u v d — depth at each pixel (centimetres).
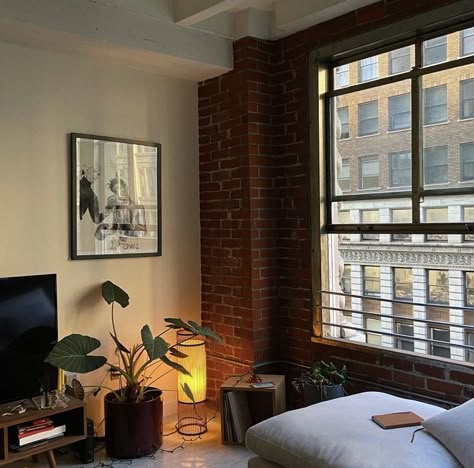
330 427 230
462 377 281
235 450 320
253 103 361
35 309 291
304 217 356
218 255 386
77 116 334
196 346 357
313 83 346
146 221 367
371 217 324
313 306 351
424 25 288
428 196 293
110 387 347
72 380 313
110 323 349
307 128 352
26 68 313
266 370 368
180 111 387
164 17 333
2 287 279
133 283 362
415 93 296
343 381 312
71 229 330
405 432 223
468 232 274
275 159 374
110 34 311
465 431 208
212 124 387
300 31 354
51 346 296
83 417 291
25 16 279
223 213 381
